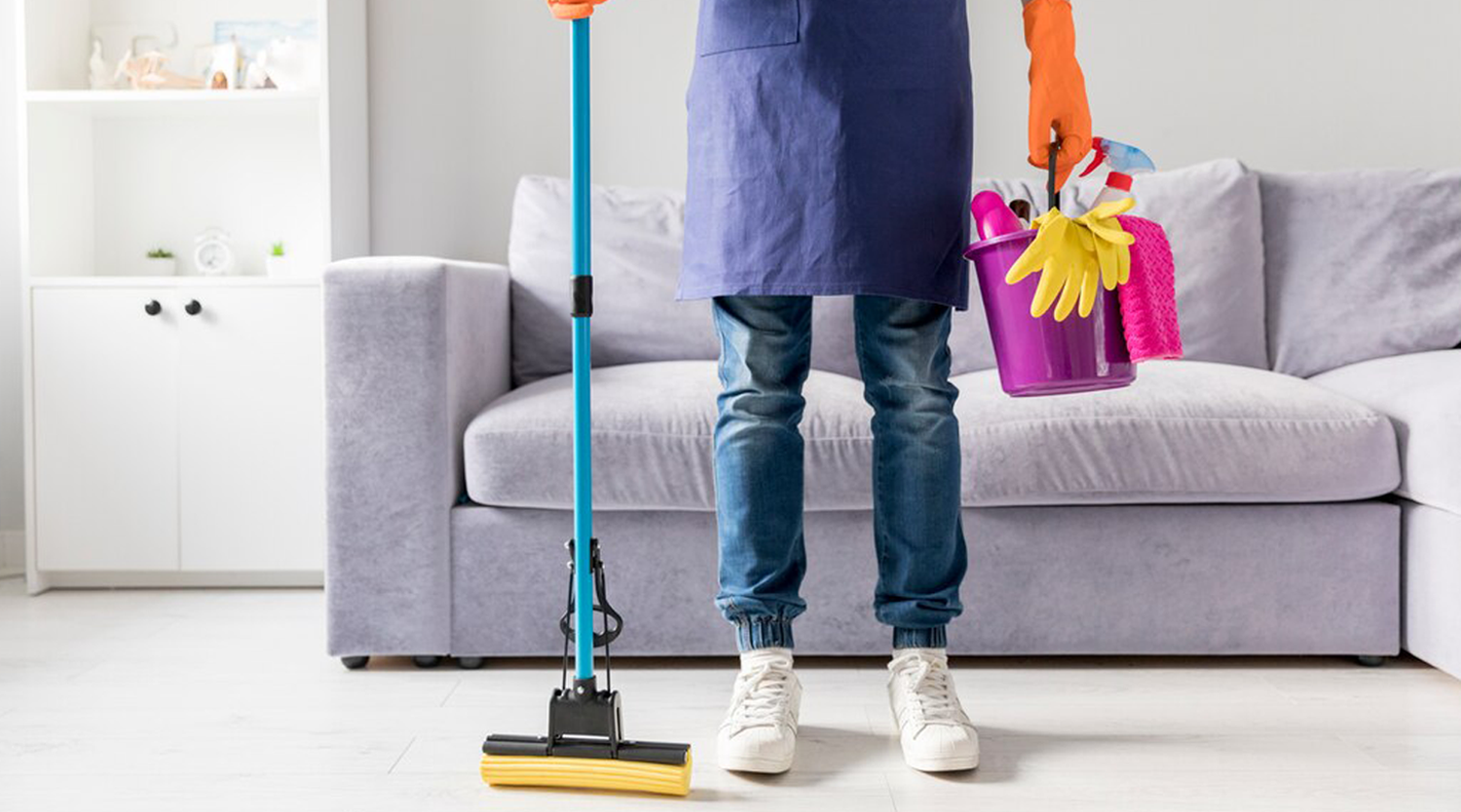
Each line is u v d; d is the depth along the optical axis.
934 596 1.53
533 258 2.41
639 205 2.46
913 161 1.46
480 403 2.14
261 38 2.86
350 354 1.93
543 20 2.83
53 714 1.71
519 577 1.95
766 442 1.50
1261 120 2.76
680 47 2.82
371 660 2.04
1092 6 2.75
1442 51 2.74
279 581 2.64
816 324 2.34
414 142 2.84
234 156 2.87
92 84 2.77
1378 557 1.92
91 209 2.83
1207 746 1.55
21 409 2.86
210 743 1.58
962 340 2.36
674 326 2.38
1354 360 2.31
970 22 2.76
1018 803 1.36
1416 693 1.79
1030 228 1.45
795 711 1.51
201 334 2.54
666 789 1.38
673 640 1.96
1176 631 1.93
